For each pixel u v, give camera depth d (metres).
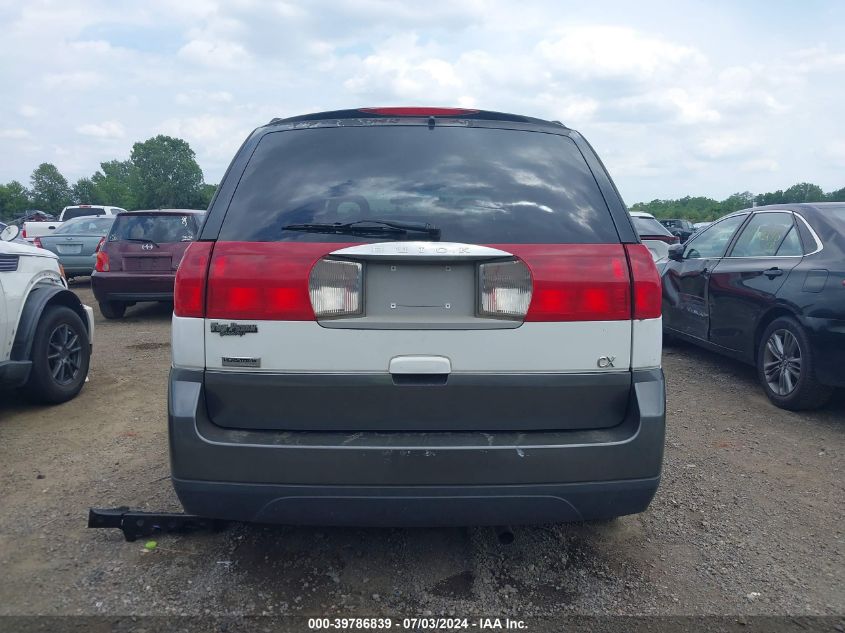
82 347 5.77
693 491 3.93
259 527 3.44
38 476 4.05
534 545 3.30
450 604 2.80
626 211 2.82
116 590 2.87
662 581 3.00
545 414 2.65
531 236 2.67
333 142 2.89
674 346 7.88
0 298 4.75
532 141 2.95
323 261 2.59
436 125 2.95
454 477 2.54
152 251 9.35
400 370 2.59
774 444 4.68
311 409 2.61
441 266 2.63
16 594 2.83
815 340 4.97
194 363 2.63
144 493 3.81
